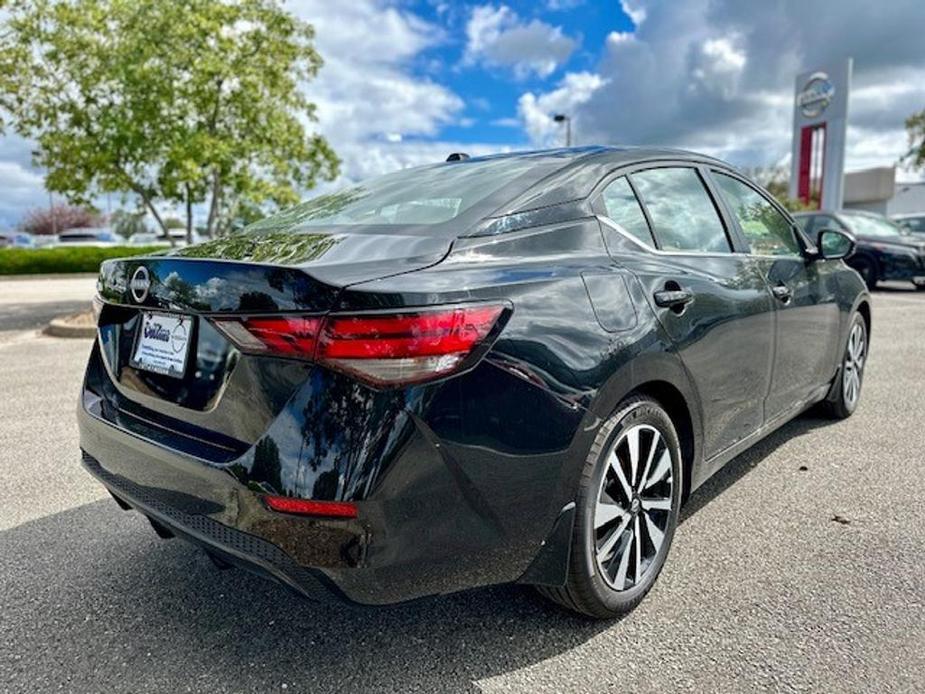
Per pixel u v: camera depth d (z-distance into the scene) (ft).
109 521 10.36
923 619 7.29
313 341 5.52
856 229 43.68
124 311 7.67
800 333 11.28
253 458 5.78
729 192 10.61
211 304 6.11
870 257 42.04
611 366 6.82
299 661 6.93
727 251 9.88
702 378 8.36
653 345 7.38
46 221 209.56
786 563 8.57
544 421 6.24
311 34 38.17
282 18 36.58
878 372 19.15
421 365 5.53
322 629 7.48
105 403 7.80
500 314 6.03
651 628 7.29
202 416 6.39
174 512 6.64
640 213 8.55
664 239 8.74
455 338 5.67
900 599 7.68
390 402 5.49
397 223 7.52
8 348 26.86
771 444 13.12
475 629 7.38
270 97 37.60
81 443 8.25
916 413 14.98
